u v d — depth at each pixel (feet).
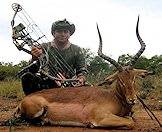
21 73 8.22
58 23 8.50
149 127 7.52
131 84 7.33
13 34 7.91
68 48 8.68
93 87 7.72
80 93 7.59
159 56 19.21
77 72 8.74
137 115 9.23
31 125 7.61
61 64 8.54
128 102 7.27
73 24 8.64
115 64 7.53
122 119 7.19
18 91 14.61
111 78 7.55
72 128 7.27
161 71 17.35
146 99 12.81
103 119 7.20
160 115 9.37
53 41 8.63
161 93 13.64
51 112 7.49
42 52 8.10
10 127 7.06
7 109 10.25
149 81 14.75
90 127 7.30
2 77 22.45
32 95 7.68
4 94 14.19
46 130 7.07
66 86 8.32
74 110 7.40
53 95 7.63
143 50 7.60
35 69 8.23
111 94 7.54
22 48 7.98
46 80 8.30
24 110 7.61
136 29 7.69
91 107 7.36
